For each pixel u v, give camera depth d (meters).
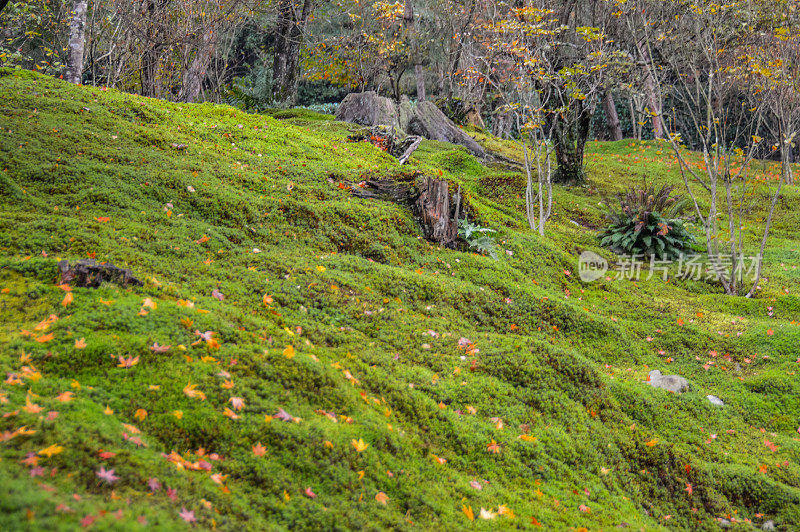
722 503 4.29
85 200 5.82
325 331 4.85
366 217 7.35
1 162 6.00
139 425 3.01
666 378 5.77
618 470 4.41
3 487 2.13
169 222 5.97
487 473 3.86
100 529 2.11
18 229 4.80
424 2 23.64
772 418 5.43
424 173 8.44
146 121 8.88
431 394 4.46
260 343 4.07
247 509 2.72
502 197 12.11
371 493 3.20
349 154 10.46
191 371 3.45
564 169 14.47
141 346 3.49
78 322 3.57
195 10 12.92
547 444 4.30
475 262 7.30
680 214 12.55
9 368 3.08
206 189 6.78
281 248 6.35
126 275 4.29
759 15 8.80
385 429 3.70
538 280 7.72
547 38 11.53
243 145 9.23
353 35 19.11
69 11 13.91
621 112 28.06
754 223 12.30
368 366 4.52
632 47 13.02
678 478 4.46
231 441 3.12
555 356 5.26
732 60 9.82
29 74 9.08
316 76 19.94
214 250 5.76
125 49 12.86
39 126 7.15
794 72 8.95
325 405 3.71
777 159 23.08
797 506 4.21
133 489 2.49
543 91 11.41
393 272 6.33
